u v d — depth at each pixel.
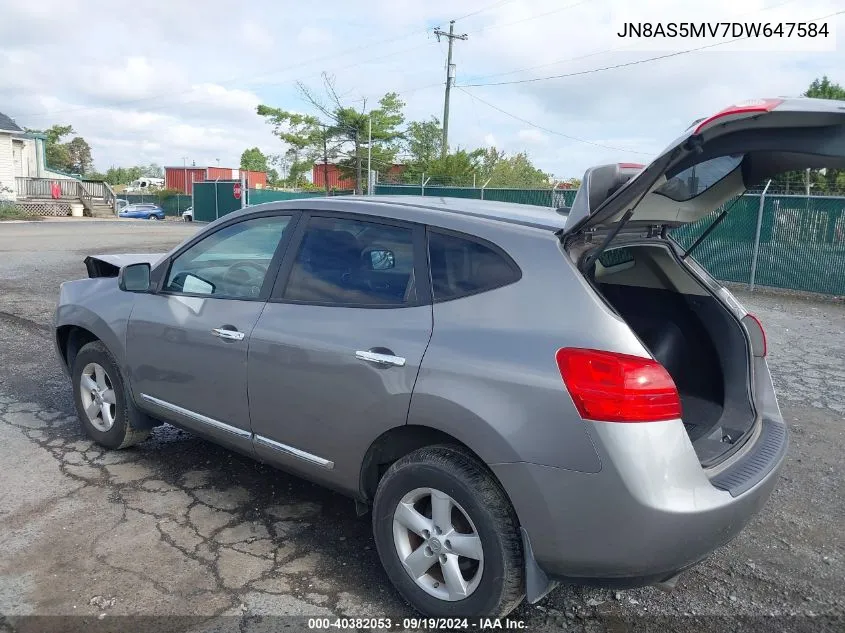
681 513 2.41
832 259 12.00
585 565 2.52
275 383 3.32
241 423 3.57
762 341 3.48
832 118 2.18
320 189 43.53
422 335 2.85
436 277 2.95
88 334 4.73
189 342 3.76
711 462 2.73
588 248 2.79
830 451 5.02
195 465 4.43
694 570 3.43
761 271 12.82
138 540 3.49
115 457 4.50
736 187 3.14
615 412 2.41
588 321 2.54
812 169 2.73
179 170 60.94
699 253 13.55
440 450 2.83
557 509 2.50
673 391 2.49
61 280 11.82
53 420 5.13
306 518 3.79
